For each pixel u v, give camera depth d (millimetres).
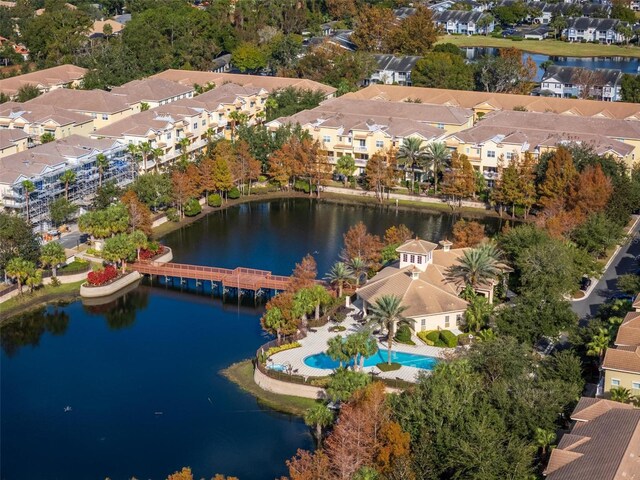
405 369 164125
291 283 186875
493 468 123375
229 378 168500
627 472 114375
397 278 183000
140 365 174000
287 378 161500
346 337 165250
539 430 131000
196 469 141500
